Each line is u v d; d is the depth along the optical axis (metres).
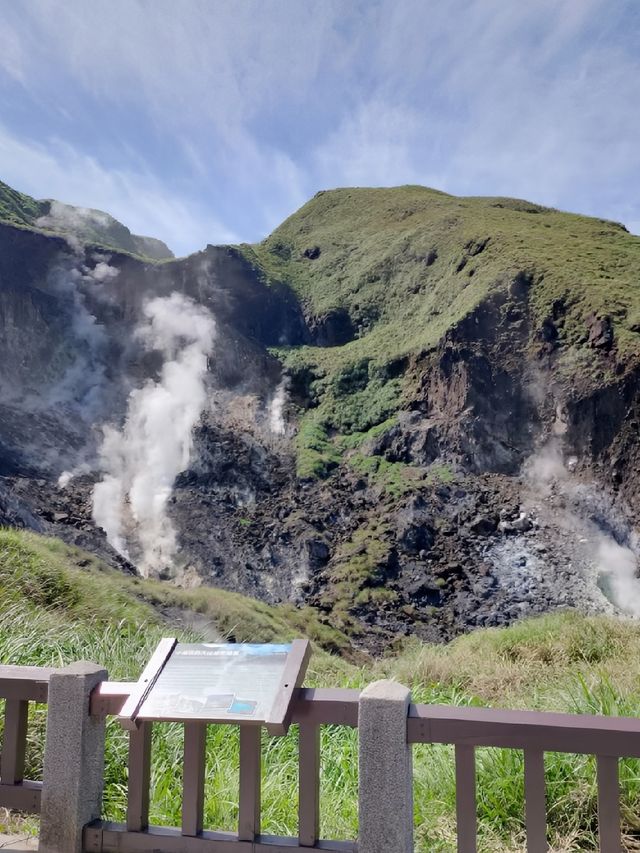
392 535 61.53
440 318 82.94
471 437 68.81
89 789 3.87
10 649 6.68
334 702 3.55
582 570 55.47
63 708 3.87
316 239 112.19
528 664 11.66
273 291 97.50
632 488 59.62
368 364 84.38
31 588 13.67
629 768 4.76
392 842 3.29
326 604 54.66
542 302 74.62
